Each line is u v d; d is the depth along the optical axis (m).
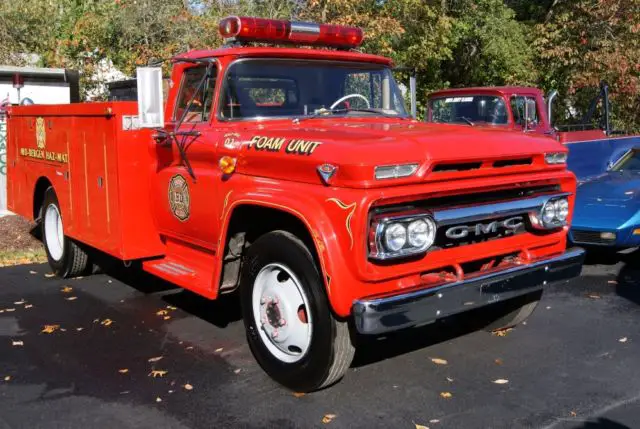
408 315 3.70
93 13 13.09
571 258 4.60
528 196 4.41
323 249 3.67
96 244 5.97
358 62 5.45
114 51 12.86
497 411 3.98
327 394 4.24
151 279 7.12
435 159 3.78
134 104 5.45
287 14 12.11
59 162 6.59
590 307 6.04
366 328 3.59
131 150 5.45
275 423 3.86
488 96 10.29
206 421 3.90
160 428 3.82
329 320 3.88
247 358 4.88
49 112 6.68
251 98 4.93
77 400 4.20
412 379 4.46
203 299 6.38
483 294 4.05
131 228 5.51
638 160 8.71
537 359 4.80
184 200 5.08
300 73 5.15
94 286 6.87
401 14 13.59
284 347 4.29
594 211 7.22
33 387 4.41
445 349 5.02
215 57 4.99
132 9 12.17
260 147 4.30
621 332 5.36
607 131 11.70
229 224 4.47
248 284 4.44
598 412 3.95
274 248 4.12
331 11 12.18
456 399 4.15
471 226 4.10
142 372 4.64
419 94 16.17
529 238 4.51
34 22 14.54
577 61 16.08
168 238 5.61
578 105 17.36
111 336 5.37
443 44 15.02
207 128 4.93
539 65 17.00
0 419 3.95
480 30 16.09
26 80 10.92
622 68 15.45
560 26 16.56
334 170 3.70
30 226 9.68
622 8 15.55
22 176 7.71
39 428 3.84
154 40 12.55
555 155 4.52
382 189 3.63
